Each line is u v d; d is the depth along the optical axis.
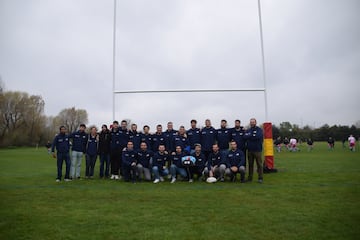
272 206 4.74
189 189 6.29
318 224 3.84
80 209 4.65
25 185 6.96
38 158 17.70
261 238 3.38
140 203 5.02
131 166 7.43
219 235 3.47
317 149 24.98
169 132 8.43
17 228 3.76
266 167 8.84
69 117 55.62
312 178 7.58
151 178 7.93
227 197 5.43
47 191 6.15
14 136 41.59
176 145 8.08
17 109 42.53
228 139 7.95
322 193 5.69
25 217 4.22
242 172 7.10
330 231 3.58
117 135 8.16
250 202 5.03
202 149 8.01
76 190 6.26
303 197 5.36
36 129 44.22
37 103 44.22
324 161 12.67
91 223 3.94
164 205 4.87
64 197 5.54
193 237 3.42
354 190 5.97
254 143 7.18
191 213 4.38
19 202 5.14
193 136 8.19
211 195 5.62
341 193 5.68
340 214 4.27
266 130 9.20
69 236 3.47
